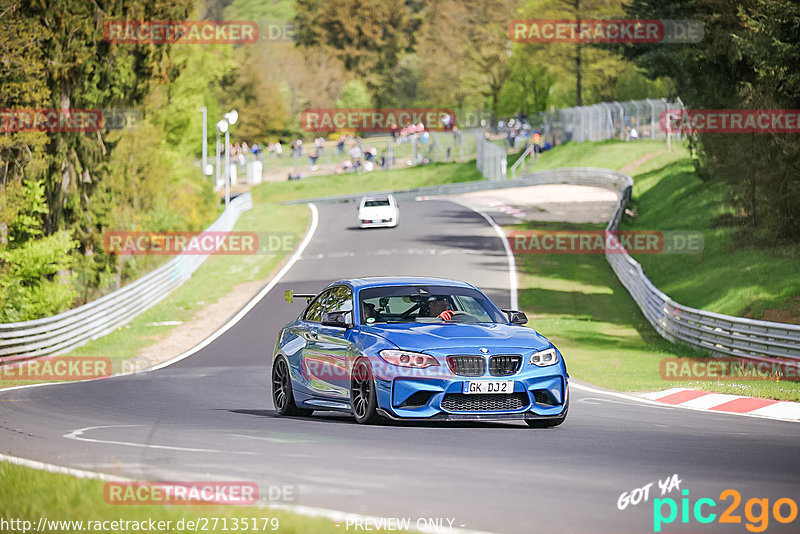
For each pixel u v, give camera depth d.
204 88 161.62
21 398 33.81
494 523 12.88
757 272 65.56
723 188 89.81
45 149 79.94
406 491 14.95
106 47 85.00
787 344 42.12
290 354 27.02
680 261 82.06
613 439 21.31
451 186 165.75
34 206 70.62
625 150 163.25
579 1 199.12
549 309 70.62
